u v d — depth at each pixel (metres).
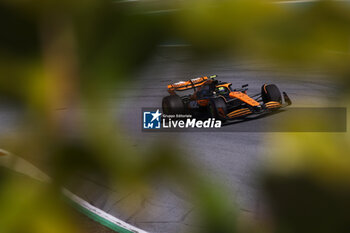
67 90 1.18
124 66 1.14
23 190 1.17
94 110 1.18
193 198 1.25
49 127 1.18
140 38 1.11
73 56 1.18
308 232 1.31
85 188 1.22
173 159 1.27
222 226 1.25
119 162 1.23
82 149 1.20
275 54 0.98
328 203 1.32
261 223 1.32
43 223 1.16
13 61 1.16
